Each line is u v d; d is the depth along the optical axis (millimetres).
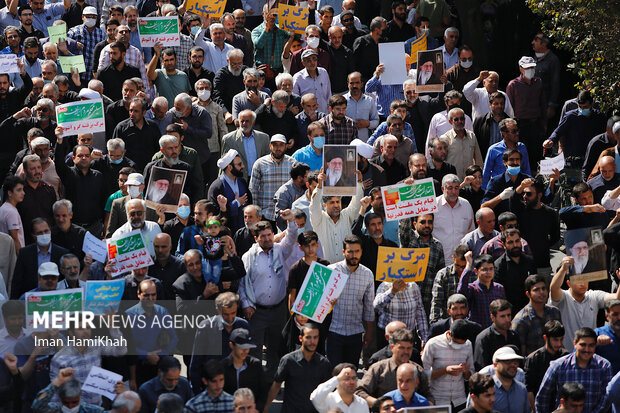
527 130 56500
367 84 58125
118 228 45312
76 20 68500
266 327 41375
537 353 36406
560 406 34656
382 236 42406
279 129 53531
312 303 38156
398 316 40000
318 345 39156
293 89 57906
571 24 55344
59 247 41594
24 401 34969
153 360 36625
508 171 46594
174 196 44156
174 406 32156
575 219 44812
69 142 51719
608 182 47875
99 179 48188
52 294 35500
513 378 34625
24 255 41094
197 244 42156
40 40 64000
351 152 42781
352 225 43969
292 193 46031
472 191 48281
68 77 58969
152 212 46031
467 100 57188
